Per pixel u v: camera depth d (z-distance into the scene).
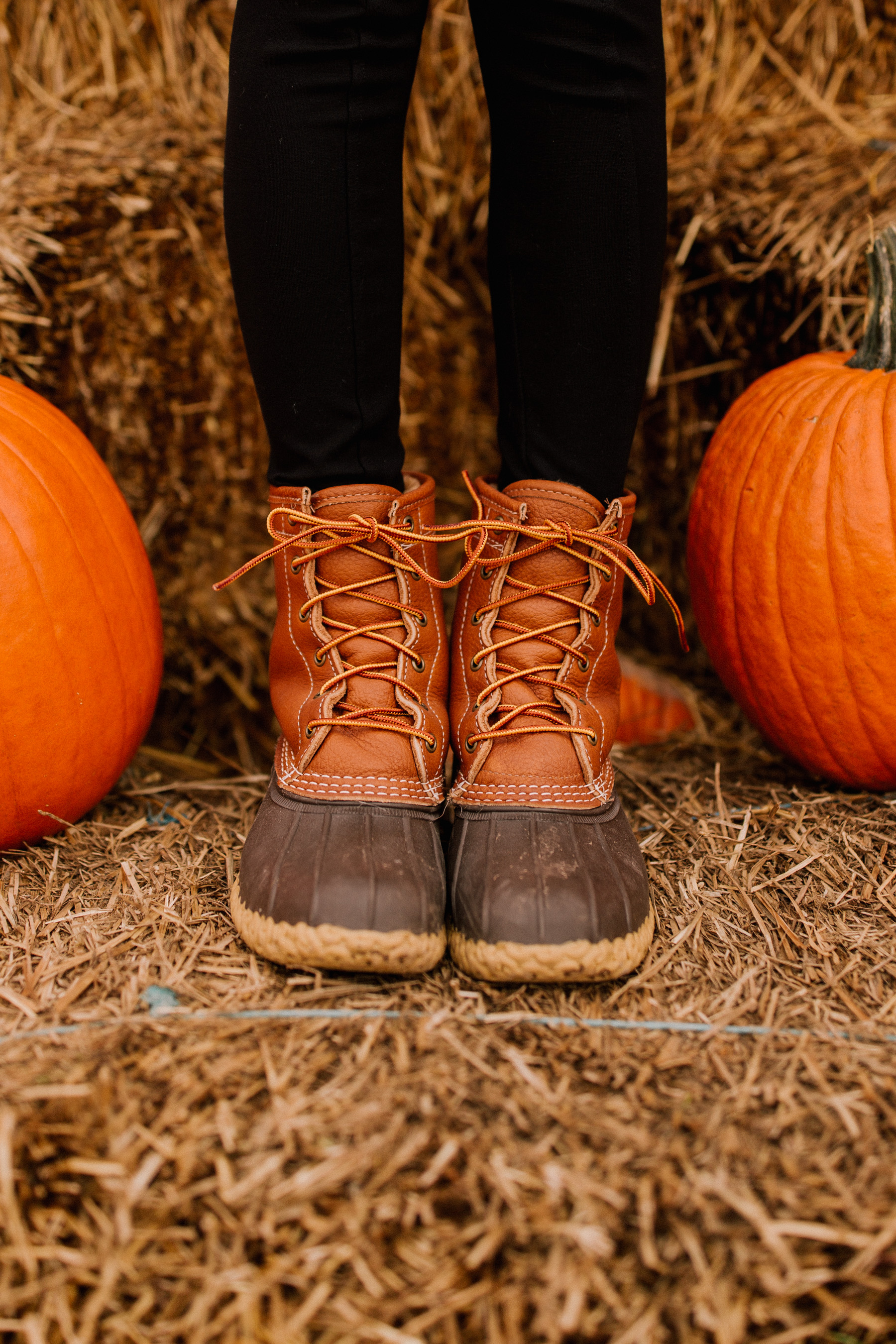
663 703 1.33
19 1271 0.54
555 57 0.69
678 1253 0.54
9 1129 0.57
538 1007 0.70
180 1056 0.64
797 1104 0.62
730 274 1.22
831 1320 0.53
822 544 0.94
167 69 1.31
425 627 0.81
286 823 0.76
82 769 0.92
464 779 0.80
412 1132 0.59
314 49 0.67
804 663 0.98
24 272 1.12
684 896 0.85
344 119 0.69
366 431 0.77
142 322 1.24
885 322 0.99
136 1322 0.54
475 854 0.74
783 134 1.29
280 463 0.80
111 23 1.30
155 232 1.20
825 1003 0.72
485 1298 0.53
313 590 0.79
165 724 1.44
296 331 0.73
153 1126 0.59
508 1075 0.63
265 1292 0.53
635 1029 0.68
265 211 0.70
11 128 1.29
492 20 0.71
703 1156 0.58
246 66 0.71
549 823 0.75
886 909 0.83
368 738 0.77
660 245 0.77
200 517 1.35
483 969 0.70
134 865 0.88
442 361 1.40
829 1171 0.57
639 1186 0.56
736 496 1.03
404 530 0.78
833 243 1.14
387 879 0.69
